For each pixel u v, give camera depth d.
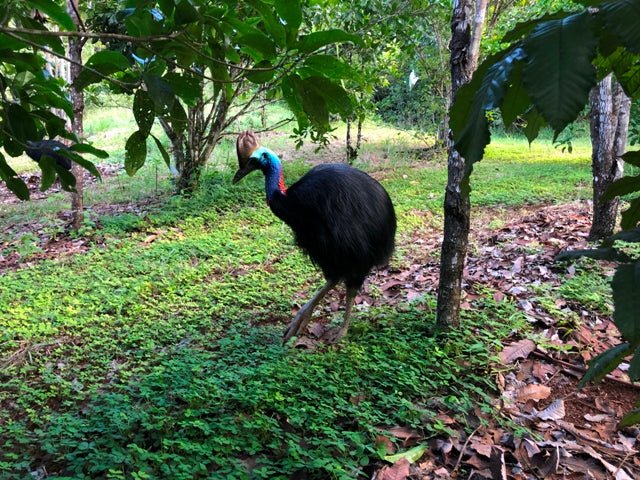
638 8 0.86
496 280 5.65
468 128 1.02
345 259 4.28
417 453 3.18
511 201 8.67
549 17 1.03
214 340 4.69
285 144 13.61
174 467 2.93
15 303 5.54
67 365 4.34
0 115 2.34
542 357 4.29
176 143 9.38
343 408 3.51
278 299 5.45
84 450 3.14
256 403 3.52
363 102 9.50
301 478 2.99
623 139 6.22
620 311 1.08
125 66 2.10
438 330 4.45
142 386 3.85
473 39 3.90
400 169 11.20
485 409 3.55
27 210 9.31
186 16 1.95
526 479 3.09
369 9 9.05
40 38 2.28
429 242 7.10
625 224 1.51
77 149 2.28
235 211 8.64
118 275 6.26
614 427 3.55
